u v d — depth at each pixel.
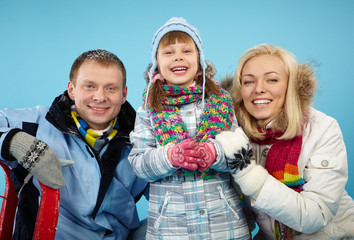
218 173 1.41
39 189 1.54
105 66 1.55
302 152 1.44
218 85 1.56
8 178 1.39
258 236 1.69
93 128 1.65
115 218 1.70
